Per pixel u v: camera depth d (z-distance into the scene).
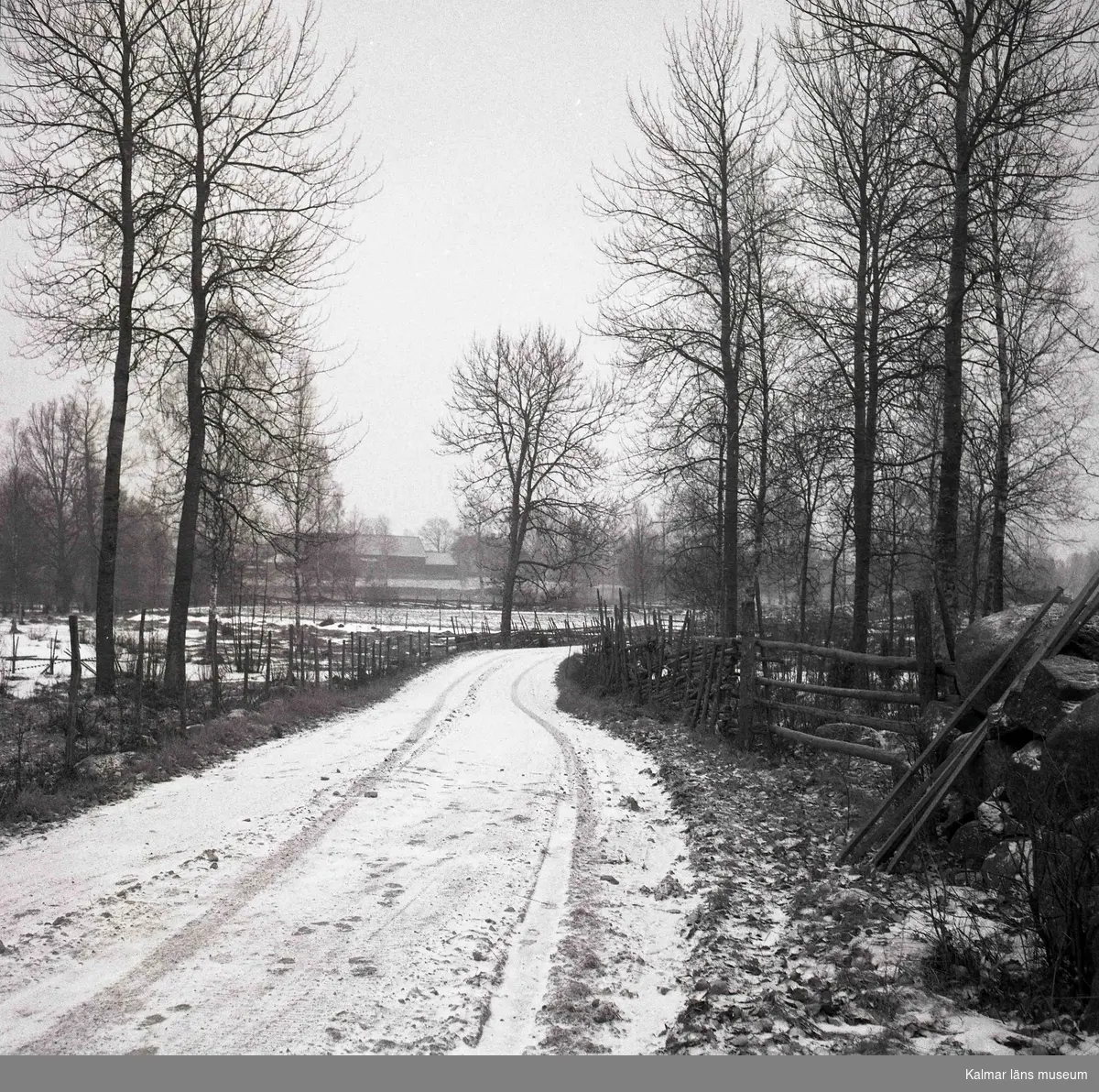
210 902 5.68
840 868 6.56
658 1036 4.02
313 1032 3.94
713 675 14.26
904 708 9.67
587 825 8.16
